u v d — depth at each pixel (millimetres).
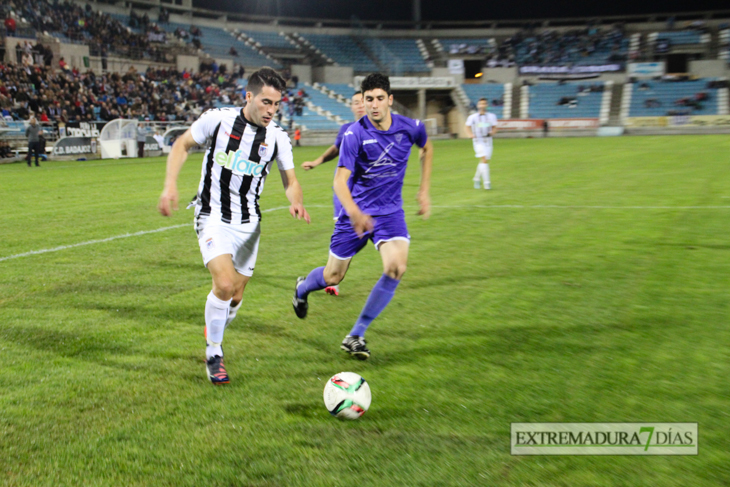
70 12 30938
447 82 39438
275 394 2814
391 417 2572
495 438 2385
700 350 3234
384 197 3518
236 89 34219
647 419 2510
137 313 4047
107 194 10828
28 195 10656
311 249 6094
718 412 2555
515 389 2818
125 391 2850
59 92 24859
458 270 5086
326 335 3615
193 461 2240
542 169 14148
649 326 3627
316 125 34969
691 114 36062
